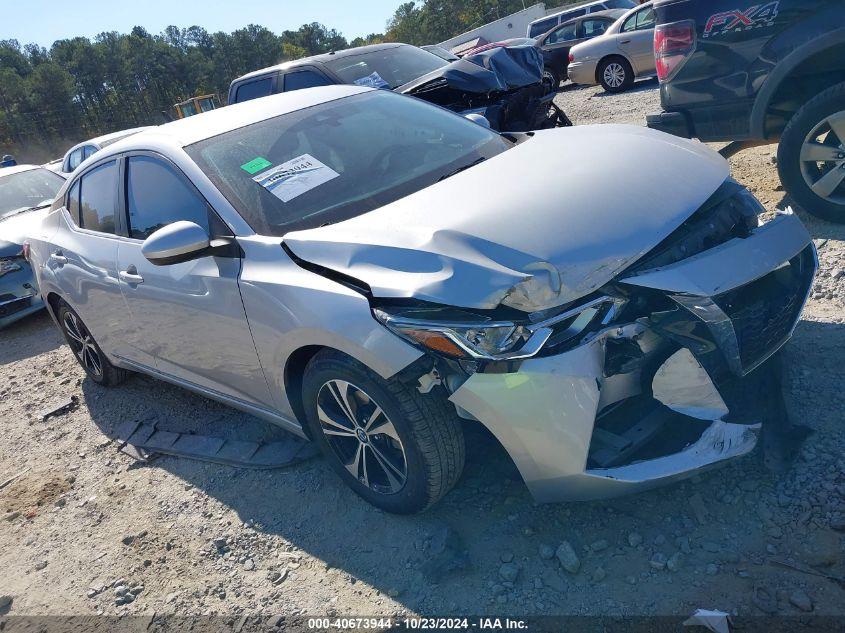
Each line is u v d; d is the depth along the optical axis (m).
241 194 3.21
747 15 4.42
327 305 2.64
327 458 3.14
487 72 6.61
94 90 119.81
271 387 3.17
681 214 2.62
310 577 2.81
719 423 2.43
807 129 4.30
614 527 2.60
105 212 4.11
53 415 5.02
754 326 2.58
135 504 3.65
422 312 2.42
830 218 4.46
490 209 2.64
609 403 2.41
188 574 3.02
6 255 7.08
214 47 145.00
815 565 2.24
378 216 2.84
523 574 2.51
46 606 3.05
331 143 3.51
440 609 2.46
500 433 2.38
